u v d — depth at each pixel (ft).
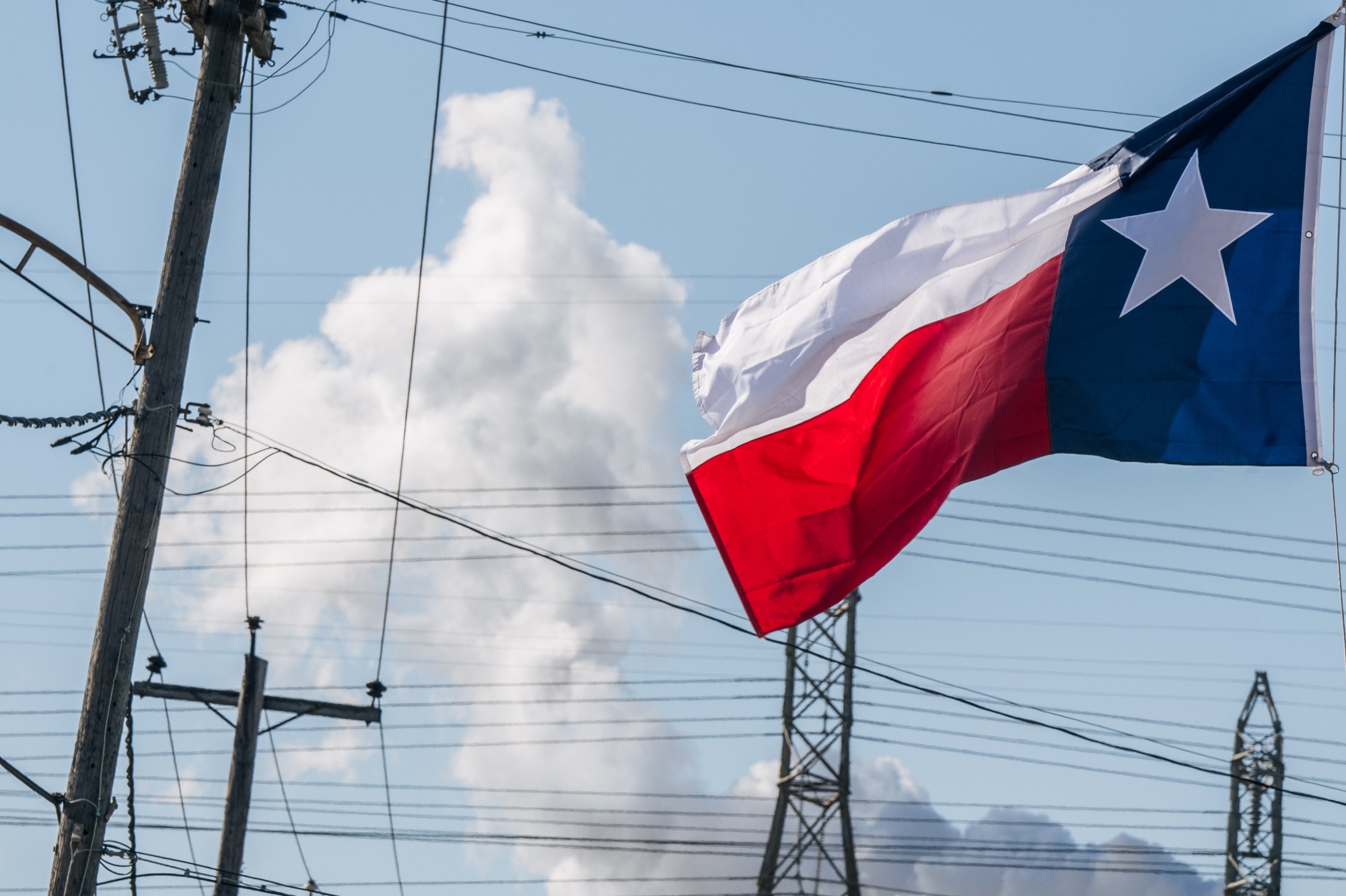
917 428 67.72
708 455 69.72
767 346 70.28
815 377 69.77
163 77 71.15
